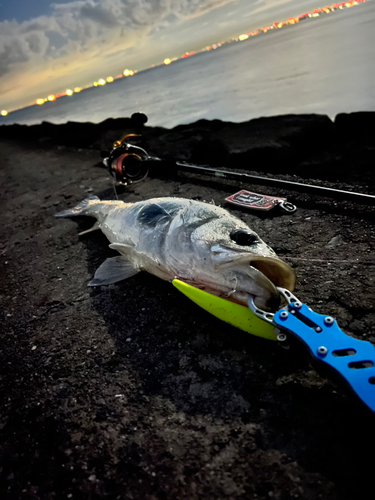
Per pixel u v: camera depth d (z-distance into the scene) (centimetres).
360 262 41
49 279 55
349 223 49
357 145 76
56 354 39
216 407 29
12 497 27
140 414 30
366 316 34
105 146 127
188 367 33
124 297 45
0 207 95
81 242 64
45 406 33
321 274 41
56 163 124
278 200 57
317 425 26
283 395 29
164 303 42
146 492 25
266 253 35
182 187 73
